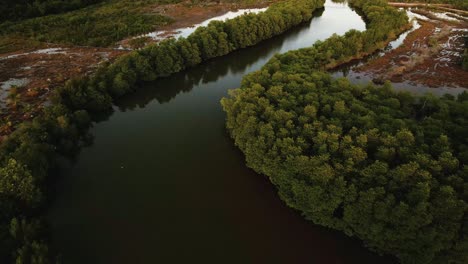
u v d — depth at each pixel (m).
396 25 136.25
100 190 65.69
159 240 56.09
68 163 72.38
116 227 58.41
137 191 65.38
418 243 47.84
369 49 119.62
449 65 110.12
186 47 108.19
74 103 84.12
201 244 55.38
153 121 87.00
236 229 57.69
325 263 52.28
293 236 56.31
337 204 53.00
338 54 110.44
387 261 52.28
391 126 62.88
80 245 55.34
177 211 61.09
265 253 53.78
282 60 98.00
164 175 69.06
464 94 76.62
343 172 53.97
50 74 101.56
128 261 52.94
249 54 124.94
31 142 66.12
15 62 109.25
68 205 62.56
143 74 100.06
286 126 64.88
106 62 103.94
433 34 135.50
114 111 91.88
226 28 121.69
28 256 47.72
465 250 45.88
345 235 56.12
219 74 112.75
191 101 96.38
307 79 82.44
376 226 49.50
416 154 55.47
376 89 79.50
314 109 67.50
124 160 73.19
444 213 46.75
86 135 81.12
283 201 62.47
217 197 63.75
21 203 58.00
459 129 61.16
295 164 57.09
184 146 77.25
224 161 72.50
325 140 59.84
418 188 48.59
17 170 58.56
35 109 83.69
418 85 99.38
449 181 50.09
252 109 70.56
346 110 68.81
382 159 56.03
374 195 49.50
